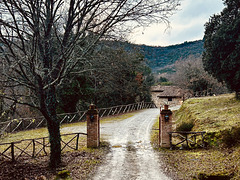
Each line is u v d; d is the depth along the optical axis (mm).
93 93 19719
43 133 13844
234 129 7977
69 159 7832
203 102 15094
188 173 6250
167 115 9562
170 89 39562
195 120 11305
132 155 8523
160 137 9812
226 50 12391
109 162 7699
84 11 6508
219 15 13742
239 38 11367
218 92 30359
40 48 6520
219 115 10445
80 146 9930
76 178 6211
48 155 8555
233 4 12617
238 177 5246
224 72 12945
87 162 7586
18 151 9234
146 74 39531
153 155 8453
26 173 6395
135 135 12547
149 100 39938
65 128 15383
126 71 10383
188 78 33375
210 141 8398
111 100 26234
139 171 6773
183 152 8445
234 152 6863
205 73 30141
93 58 7719
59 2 6402
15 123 15398
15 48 6105
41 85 5836
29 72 6512
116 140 11266
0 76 5906
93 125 9836
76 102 20234
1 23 5465
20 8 5379
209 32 14188
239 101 12352
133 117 21719
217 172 5809
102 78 9023
